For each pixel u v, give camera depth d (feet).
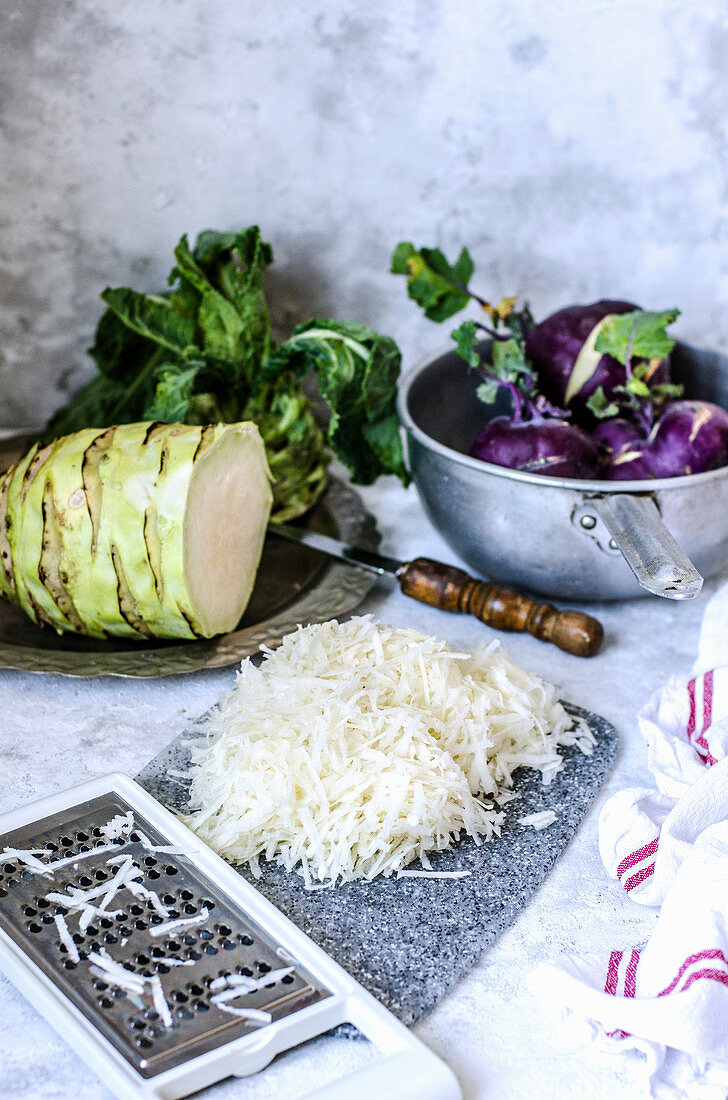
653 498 2.86
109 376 3.86
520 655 3.09
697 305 4.24
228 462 2.84
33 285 3.82
